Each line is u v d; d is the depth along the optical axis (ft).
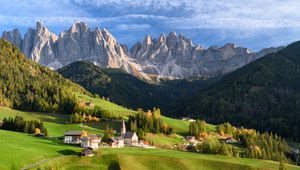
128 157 504.84
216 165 522.06
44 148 520.01
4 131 645.10
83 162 481.87
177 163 509.76
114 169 475.31
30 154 471.21
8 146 490.90
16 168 422.00
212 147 652.07
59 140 632.38
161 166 499.51
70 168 461.78
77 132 635.66
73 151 524.93
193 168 506.48
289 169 554.05
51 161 465.88
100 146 602.44
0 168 407.44
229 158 577.02
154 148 647.56
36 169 429.38
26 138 595.47
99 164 481.87
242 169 517.14
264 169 520.42
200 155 585.63
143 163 500.74
